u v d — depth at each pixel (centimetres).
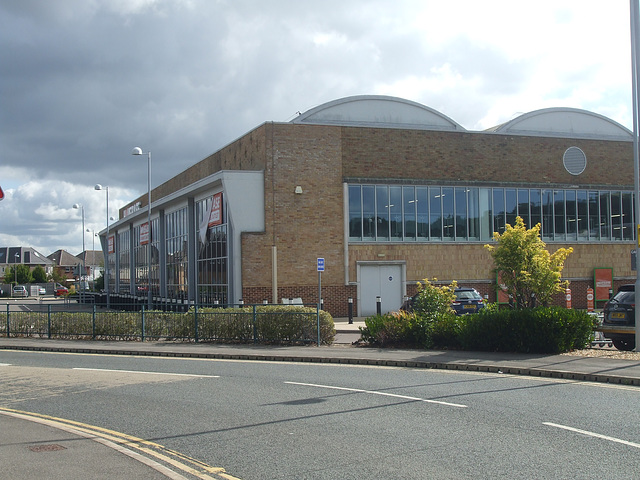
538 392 1156
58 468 690
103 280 8206
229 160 3703
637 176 1616
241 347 1964
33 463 711
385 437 834
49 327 2439
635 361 1443
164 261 4562
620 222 3647
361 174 3216
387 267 3250
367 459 731
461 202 3378
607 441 793
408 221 3288
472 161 3406
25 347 2138
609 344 1827
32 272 11788
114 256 6831
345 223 3172
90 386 1303
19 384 1338
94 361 1759
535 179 3506
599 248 3588
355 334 2498
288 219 3098
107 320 2320
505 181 3444
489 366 1445
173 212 4275
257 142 3216
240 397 1152
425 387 1230
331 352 1770
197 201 3734
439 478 655
